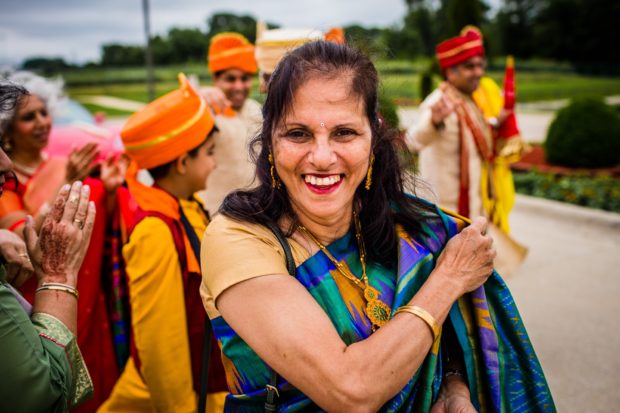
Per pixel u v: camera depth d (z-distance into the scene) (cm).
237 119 388
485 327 148
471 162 417
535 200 669
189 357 203
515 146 422
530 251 531
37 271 150
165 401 200
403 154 158
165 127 219
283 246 133
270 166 139
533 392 152
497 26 6938
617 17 5806
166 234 204
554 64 6016
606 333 374
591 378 325
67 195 154
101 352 239
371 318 134
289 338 117
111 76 5034
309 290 133
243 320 122
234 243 129
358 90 128
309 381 117
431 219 149
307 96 126
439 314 128
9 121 278
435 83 1039
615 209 632
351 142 129
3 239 175
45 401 125
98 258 238
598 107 886
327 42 134
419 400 139
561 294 434
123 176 253
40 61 6525
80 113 619
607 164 873
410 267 139
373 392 117
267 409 132
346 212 139
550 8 6338
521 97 3002
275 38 324
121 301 243
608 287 445
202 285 144
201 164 232
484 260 138
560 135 897
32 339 126
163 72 5441
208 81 3850
